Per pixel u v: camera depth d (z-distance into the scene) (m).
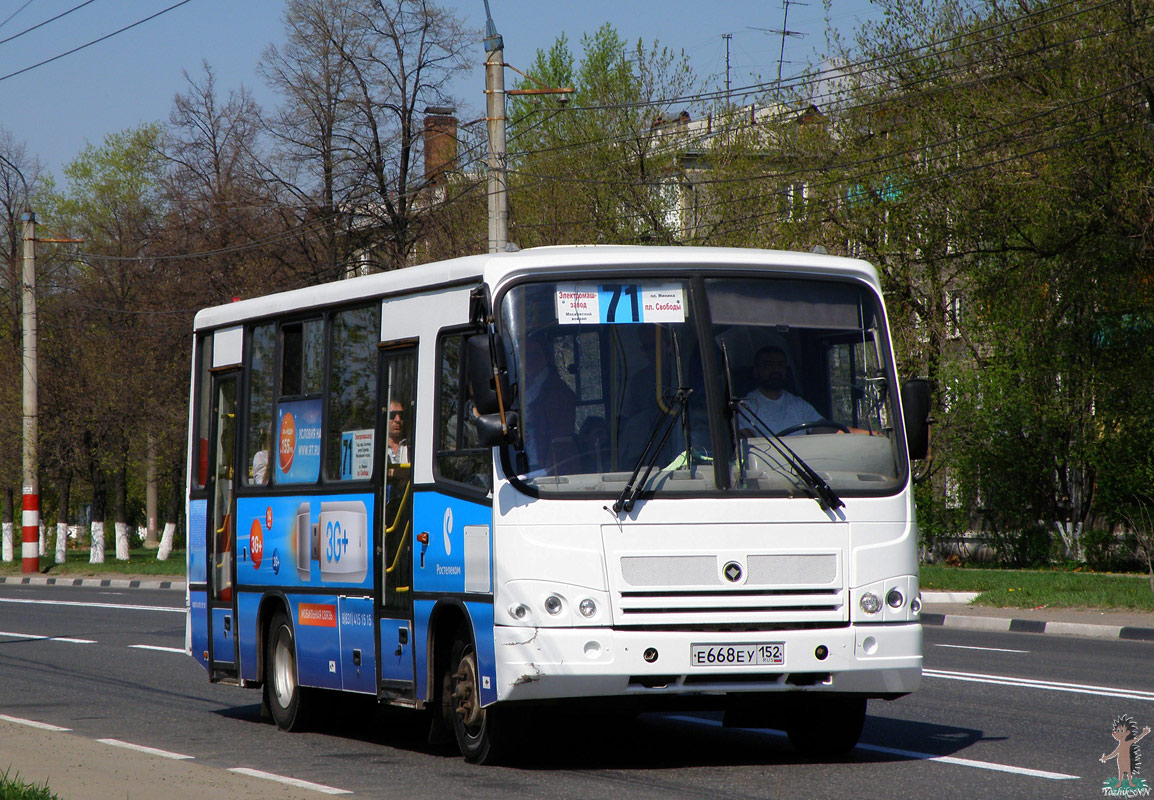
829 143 33.50
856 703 9.10
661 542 8.40
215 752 10.18
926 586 25.38
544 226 39.00
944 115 31.20
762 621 8.44
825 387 8.94
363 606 10.13
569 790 8.12
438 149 43.28
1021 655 16.42
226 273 45.25
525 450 8.48
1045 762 8.89
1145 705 11.78
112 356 44.44
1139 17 27.98
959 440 32.91
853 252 33.66
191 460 13.18
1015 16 30.67
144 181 57.56
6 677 15.59
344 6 42.50
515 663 8.31
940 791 7.86
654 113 39.09
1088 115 28.55
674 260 8.89
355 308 10.57
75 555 58.94
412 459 9.59
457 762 9.45
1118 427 30.86
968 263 31.69
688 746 9.95
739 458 8.61
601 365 8.66
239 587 12.02
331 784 8.58
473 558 8.75
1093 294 30.31
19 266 48.47
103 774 8.40
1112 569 31.14
